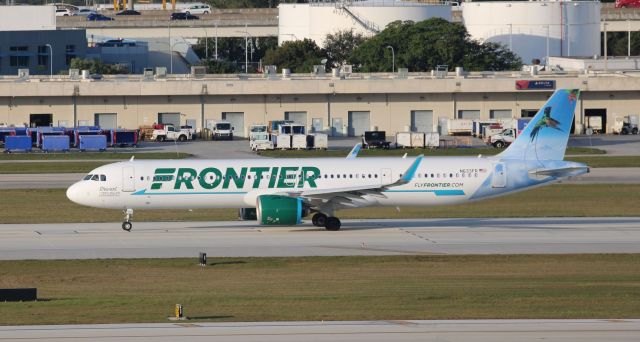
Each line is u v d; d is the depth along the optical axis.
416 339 115.06
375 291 151.25
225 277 166.38
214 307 137.88
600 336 116.19
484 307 136.12
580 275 165.12
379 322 125.25
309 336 116.81
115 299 146.00
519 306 136.62
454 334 117.56
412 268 173.12
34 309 136.75
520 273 167.62
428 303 139.50
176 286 158.75
